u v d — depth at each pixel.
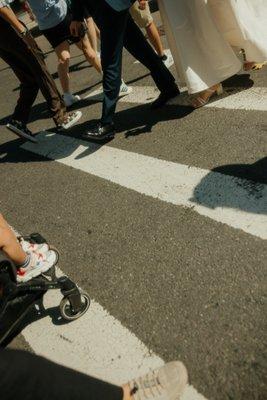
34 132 5.91
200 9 3.95
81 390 1.74
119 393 1.83
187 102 4.79
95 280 2.99
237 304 2.43
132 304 2.69
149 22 5.82
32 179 4.67
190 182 3.51
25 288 2.39
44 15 5.57
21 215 4.11
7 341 2.77
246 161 3.46
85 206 3.82
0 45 4.76
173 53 4.36
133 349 2.43
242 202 3.07
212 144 3.86
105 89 4.45
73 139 5.20
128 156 4.28
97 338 2.57
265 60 4.21
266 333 2.22
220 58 4.20
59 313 2.82
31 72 5.07
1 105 7.74
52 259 2.73
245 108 4.19
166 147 4.14
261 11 4.12
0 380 1.59
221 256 2.75
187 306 2.53
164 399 2.05
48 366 1.72
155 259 2.94
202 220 3.08
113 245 3.22
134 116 5.03
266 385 2.02
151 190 3.63
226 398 2.04
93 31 6.66
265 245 2.70
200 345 2.30
